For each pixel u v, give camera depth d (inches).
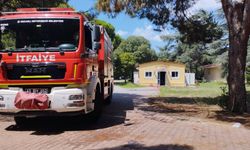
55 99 435.2
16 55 439.8
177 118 576.7
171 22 938.1
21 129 478.6
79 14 457.1
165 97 1044.5
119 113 630.5
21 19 457.7
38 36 451.8
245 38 643.5
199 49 3139.8
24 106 432.1
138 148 364.2
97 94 521.3
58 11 459.8
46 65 437.4
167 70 2455.7
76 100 438.3
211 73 3024.1
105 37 640.4
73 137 421.7
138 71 2576.3
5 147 374.3
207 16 949.8
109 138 413.1
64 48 441.7
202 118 583.2
